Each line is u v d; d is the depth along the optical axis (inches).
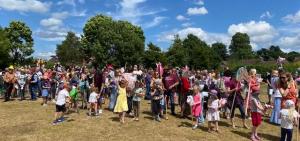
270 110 723.4
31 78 834.8
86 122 573.3
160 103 591.5
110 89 701.3
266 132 537.0
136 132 515.5
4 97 874.1
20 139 477.7
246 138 498.6
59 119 575.5
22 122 575.8
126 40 2593.5
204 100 607.2
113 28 2647.6
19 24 3235.7
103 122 574.2
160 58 2554.1
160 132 517.7
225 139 490.0
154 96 591.5
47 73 826.8
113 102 685.9
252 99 489.7
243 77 542.3
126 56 2546.8
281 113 430.9
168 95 643.5
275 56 4175.7
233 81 561.9
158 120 590.6
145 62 2640.3
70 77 793.6
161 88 595.5
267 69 1704.0
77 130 523.8
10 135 497.0
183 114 623.8
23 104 768.3
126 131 520.7
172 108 639.8
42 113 653.9
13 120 590.9
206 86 617.9
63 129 529.3
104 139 478.6
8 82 812.6
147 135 500.1
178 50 2509.8
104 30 2618.1
